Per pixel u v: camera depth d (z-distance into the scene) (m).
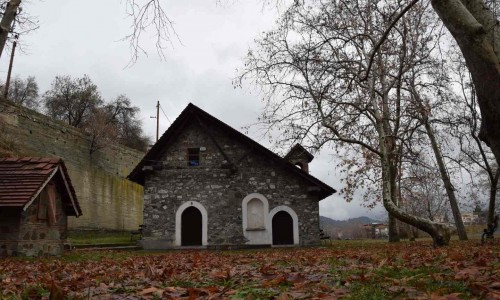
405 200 31.16
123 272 6.69
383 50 16.67
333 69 16.20
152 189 21.22
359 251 11.85
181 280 5.09
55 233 14.30
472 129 21.77
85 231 32.97
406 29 15.40
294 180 21.23
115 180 38.44
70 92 55.56
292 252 13.97
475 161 22.48
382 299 3.28
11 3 6.37
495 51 4.61
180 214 20.89
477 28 4.66
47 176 13.18
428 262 6.36
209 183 21.27
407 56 17.20
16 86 54.84
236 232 20.69
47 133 31.08
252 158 21.50
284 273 5.35
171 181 21.31
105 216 36.09
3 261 10.27
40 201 13.36
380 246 16.77
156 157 21.66
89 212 33.94
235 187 21.20
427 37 16.16
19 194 12.22
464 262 5.76
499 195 37.19
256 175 21.31
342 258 8.55
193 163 21.83
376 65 17.30
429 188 31.80
